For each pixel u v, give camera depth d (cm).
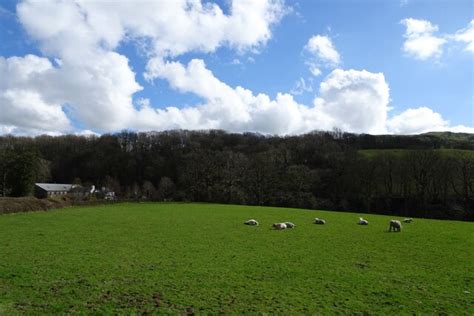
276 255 2717
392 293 1822
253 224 4759
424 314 1553
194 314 1509
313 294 1792
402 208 10081
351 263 2477
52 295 1708
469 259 2619
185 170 13125
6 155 10544
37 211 6512
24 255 2594
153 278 2031
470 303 1689
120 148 17800
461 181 10000
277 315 1514
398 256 2714
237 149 17262
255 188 11988
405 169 10519
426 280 2069
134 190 13700
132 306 1585
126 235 3659
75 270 2184
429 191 10212
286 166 13062
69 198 8806
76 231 3919
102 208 7588
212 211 7031
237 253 2781
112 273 2128
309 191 11694
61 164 17250
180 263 2416
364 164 11231
